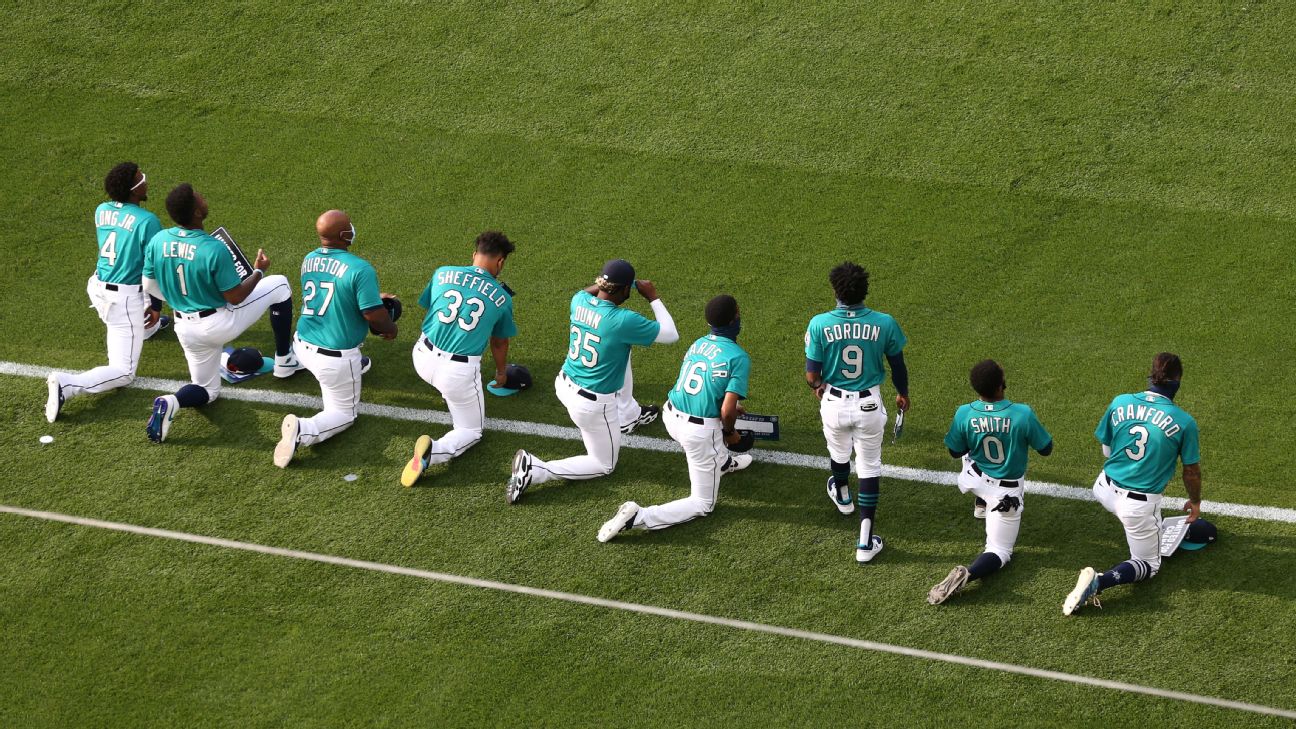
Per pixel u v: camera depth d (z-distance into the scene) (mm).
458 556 30656
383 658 27875
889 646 28078
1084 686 26969
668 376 37312
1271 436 33844
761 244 42094
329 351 33406
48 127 48031
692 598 29438
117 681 27234
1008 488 29125
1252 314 38250
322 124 48094
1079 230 41844
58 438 34500
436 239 42875
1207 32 48688
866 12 51000
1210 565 29812
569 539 31172
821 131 46438
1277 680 26891
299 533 31328
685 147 46281
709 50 50125
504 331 33938
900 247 41656
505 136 47250
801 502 32375
